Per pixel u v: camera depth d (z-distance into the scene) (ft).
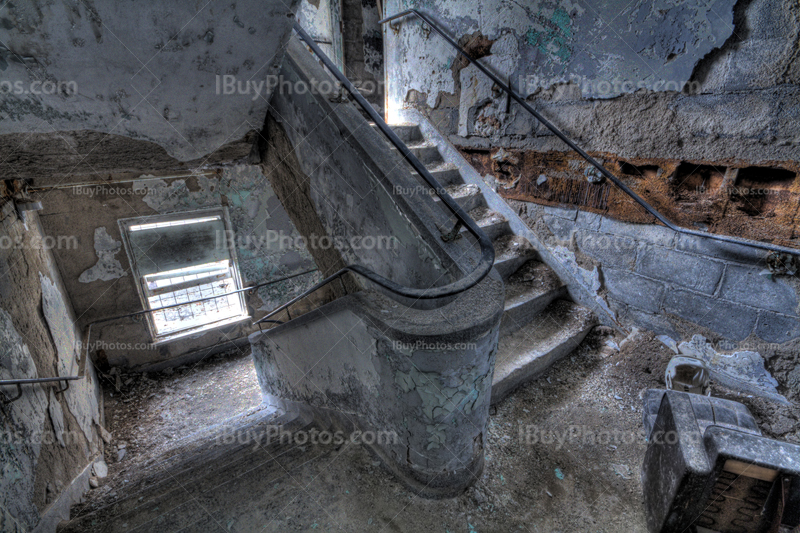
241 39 5.78
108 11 4.53
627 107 7.85
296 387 9.87
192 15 5.04
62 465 8.05
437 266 5.85
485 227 10.70
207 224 16.35
